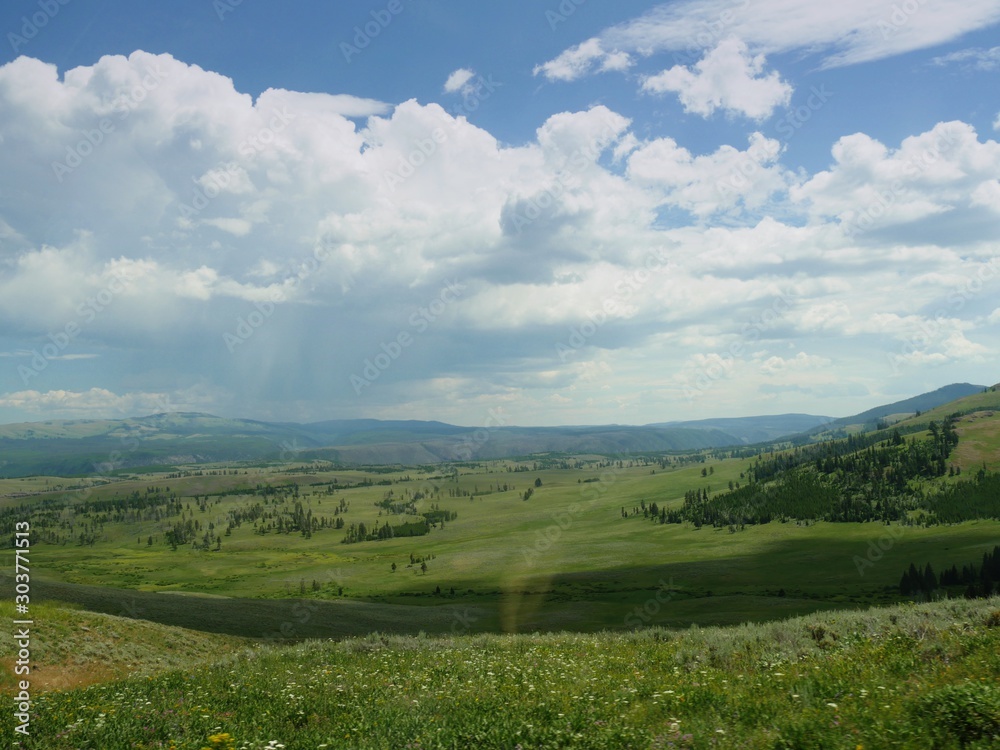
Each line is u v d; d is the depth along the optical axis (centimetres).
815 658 1530
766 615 10744
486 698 1341
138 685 1831
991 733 766
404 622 8656
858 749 765
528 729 1002
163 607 7244
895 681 1116
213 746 989
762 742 841
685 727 957
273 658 2527
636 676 1552
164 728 1205
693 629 2611
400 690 1539
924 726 802
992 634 1437
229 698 1541
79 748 1105
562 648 2373
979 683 895
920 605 2469
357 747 977
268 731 1145
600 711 1123
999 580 14888
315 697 1488
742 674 1429
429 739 980
